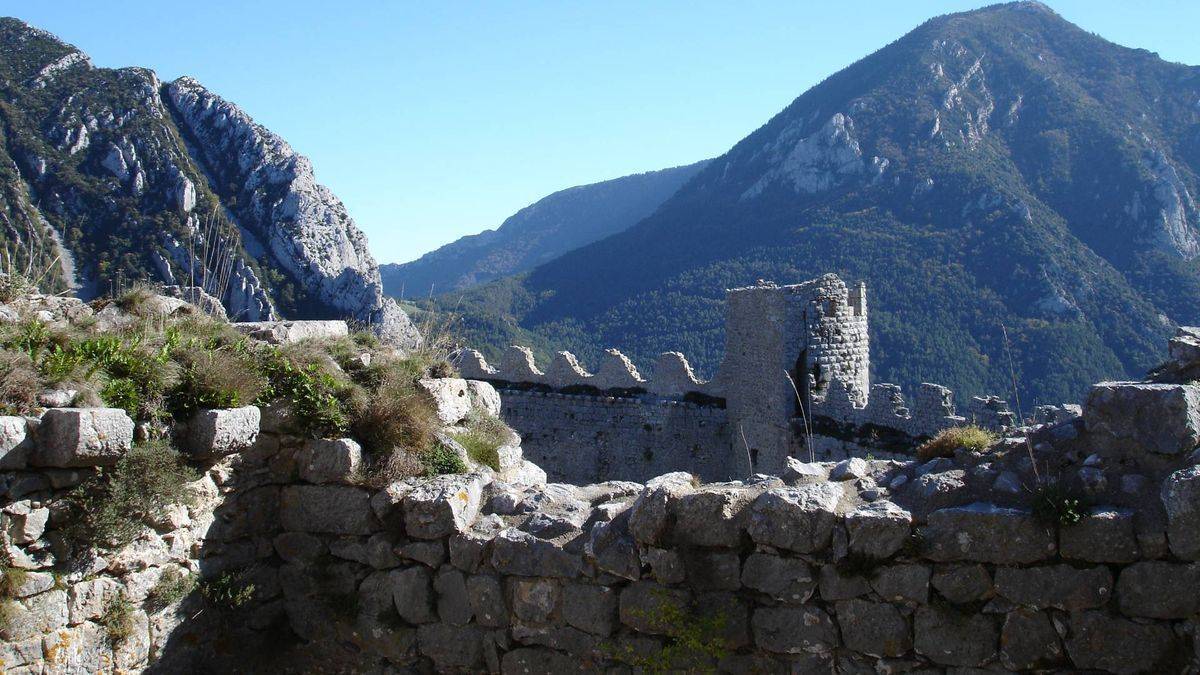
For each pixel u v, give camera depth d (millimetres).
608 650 7848
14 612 7230
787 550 7395
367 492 9195
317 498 9375
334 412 9484
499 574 8414
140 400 8500
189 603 8688
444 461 9672
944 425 21844
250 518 9344
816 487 7625
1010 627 6734
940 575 6941
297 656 9352
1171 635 6324
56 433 7477
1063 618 6621
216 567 8977
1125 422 6965
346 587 9195
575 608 8031
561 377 37719
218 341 10164
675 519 7762
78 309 10328
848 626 7168
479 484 9242
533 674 8203
